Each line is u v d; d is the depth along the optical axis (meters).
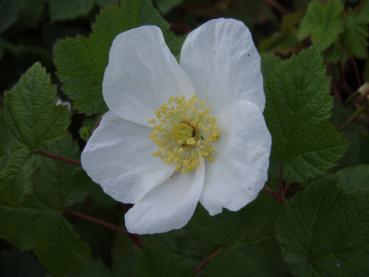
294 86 0.11
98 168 0.11
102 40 0.12
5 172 0.12
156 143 0.11
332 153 0.11
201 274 0.13
